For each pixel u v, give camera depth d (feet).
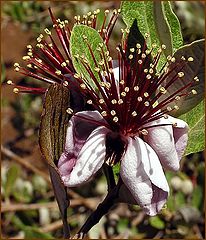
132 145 0.48
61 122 0.48
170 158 0.49
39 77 0.53
